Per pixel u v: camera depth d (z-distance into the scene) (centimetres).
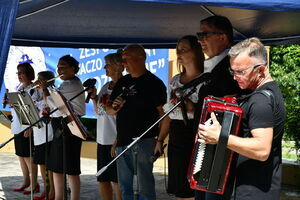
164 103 443
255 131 257
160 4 523
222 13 553
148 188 439
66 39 670
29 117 530
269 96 259
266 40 611
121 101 442
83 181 752
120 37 671
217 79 342
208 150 266
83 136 440
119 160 446
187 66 416
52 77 582
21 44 656
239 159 278
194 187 271
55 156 533
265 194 269
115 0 505
